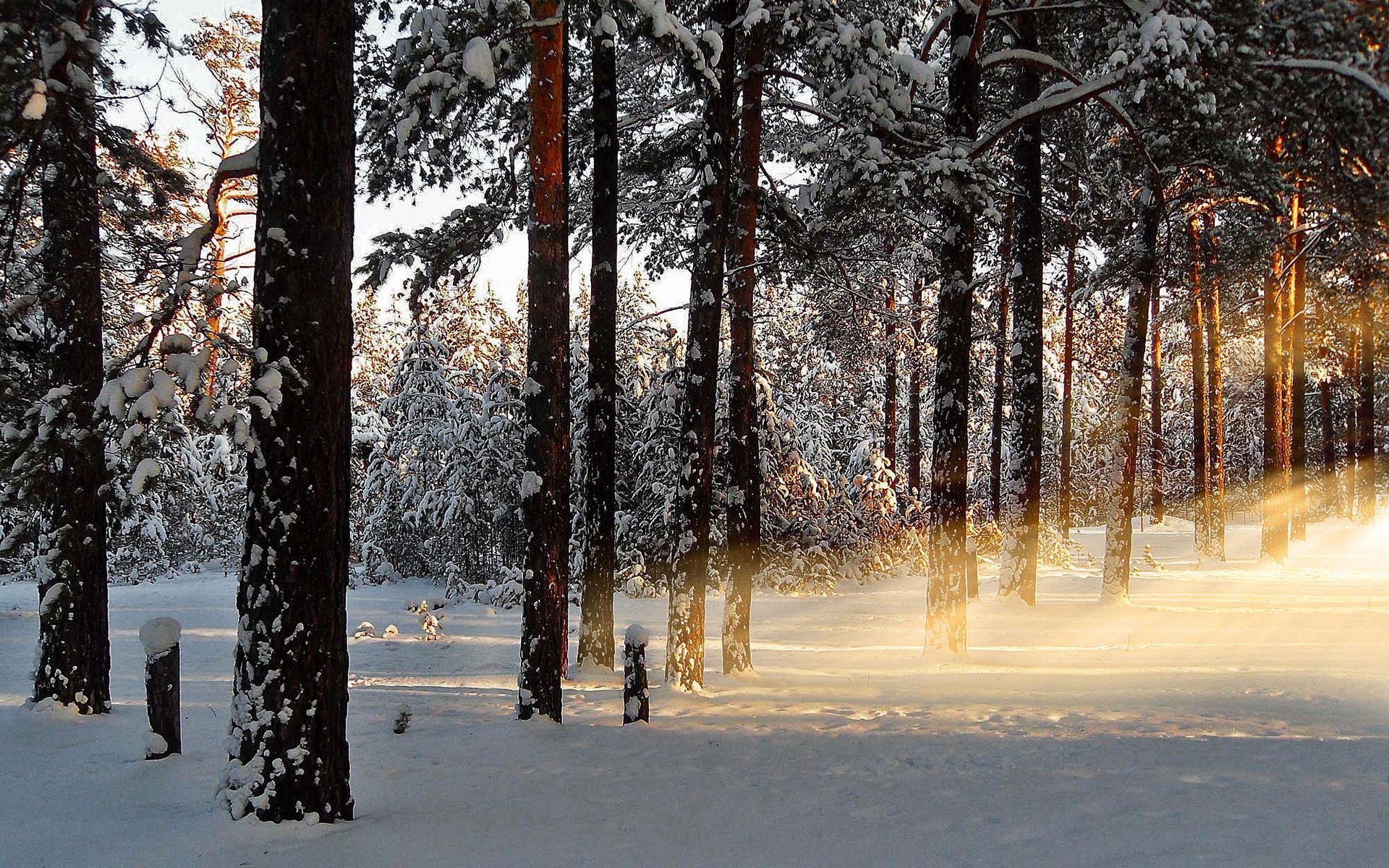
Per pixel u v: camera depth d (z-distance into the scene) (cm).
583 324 2375
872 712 831
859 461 2694
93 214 904
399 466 2620
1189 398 5209
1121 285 1833
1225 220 2105
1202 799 498
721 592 2062
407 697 992
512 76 934
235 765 529
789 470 2334
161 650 702
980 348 2647
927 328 2484
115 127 955
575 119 1353
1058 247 1983
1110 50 1360
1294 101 1133
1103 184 1806
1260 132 1335
